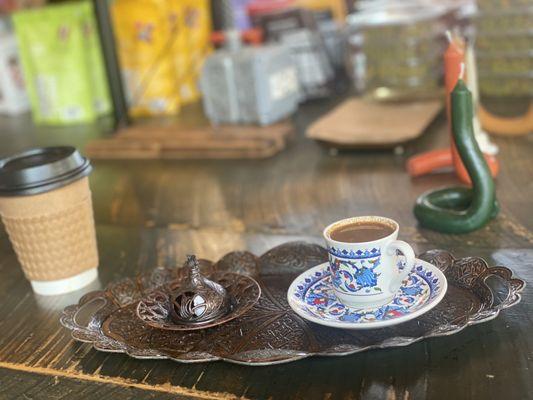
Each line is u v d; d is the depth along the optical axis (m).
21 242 0.53
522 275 0.48
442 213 0.57
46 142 1.04
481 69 0.95
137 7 1.04
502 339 0.40
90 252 0.55
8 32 1.25
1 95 1.26
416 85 0.94
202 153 0.89
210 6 1.18
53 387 0.41
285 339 0.42
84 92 1.12
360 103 0.94
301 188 0.73
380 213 0.63
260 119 0.93
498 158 0.74
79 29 1.10
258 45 1.01
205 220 0.67
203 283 0.44
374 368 0.39
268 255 0.51
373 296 0.41
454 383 0.37
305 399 0.37
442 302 0.43
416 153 0.78
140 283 0.50
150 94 1.08
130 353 0.41
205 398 0.38
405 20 0.92
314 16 1.09
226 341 0.42
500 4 0.90
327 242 0.43
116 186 0.82
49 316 0.51
